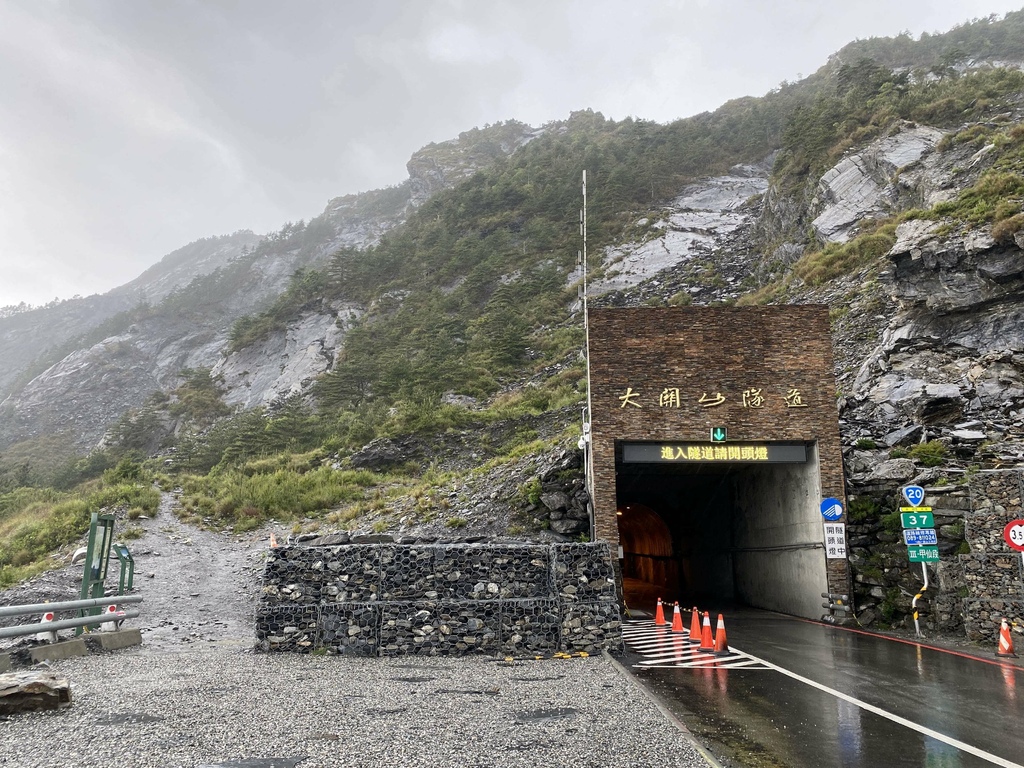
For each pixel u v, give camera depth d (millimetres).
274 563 15156
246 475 45250
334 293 120438
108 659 13086
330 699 9516
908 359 29812
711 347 22312
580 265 100000
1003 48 141625
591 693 10344
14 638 15695
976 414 24328
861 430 25594
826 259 56969
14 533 30797
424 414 48469
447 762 6598
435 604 14695
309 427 58875
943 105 70938
